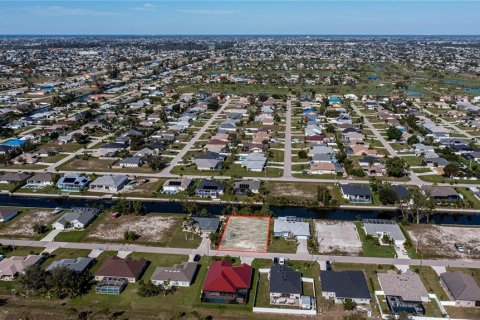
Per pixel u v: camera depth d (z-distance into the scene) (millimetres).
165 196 132500
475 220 117375
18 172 150500
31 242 103250
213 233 103375
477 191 132250
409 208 117312
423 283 85438
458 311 77438
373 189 136125
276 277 84812
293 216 120500
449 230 108625
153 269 91062
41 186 140500
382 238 102562
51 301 81000
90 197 132875
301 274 89000
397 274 86188
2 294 83312
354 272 86375
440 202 125500
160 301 80625
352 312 77438
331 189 136875
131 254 97250
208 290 81812
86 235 106500
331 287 82125
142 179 146375
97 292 83438
